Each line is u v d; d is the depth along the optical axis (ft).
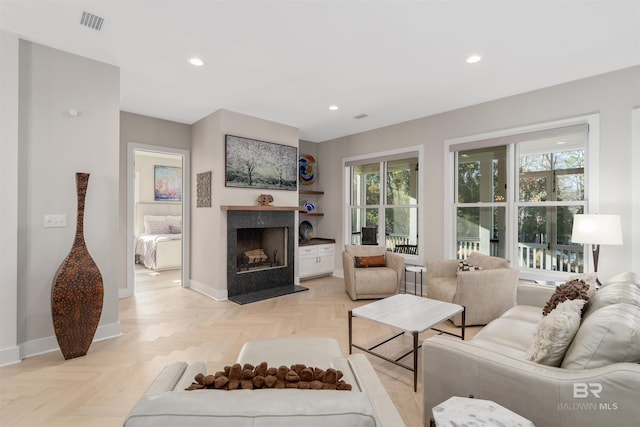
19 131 8.29
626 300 5.07
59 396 6.64
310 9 7.12
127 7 7.06
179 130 15.87
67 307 8.18
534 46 8.68
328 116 15.02
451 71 10.24
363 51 8.96
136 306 12.98
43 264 8.61
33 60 8.50
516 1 6.82
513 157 12.66
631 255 9.85
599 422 3.87
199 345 9.23
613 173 10.16
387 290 14.07
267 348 5.67
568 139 11.37
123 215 14.20
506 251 12.87
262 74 10.46
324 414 2.15
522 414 4.35
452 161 14.26
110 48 8.84
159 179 25.18
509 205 12.76
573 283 7.11
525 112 12.00
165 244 20.95
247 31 8.00
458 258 14.29
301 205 20.25
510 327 7.04
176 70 10.20
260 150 15.25
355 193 18.98
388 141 16.63
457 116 13.92
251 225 15.03
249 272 14.99
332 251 19.39
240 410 2.15
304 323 11.10
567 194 11.41
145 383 7.17
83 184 8.72
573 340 4.71
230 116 14.24
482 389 4.70
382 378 7.59
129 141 14.35
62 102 8.93
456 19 7.48
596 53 9.05
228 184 14.12
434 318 7.79
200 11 7.20
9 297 7.93
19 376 7.39
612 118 10.19
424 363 5.35
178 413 2.10
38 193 8.54
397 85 11.36
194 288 15.81
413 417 6.15
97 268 8.73
